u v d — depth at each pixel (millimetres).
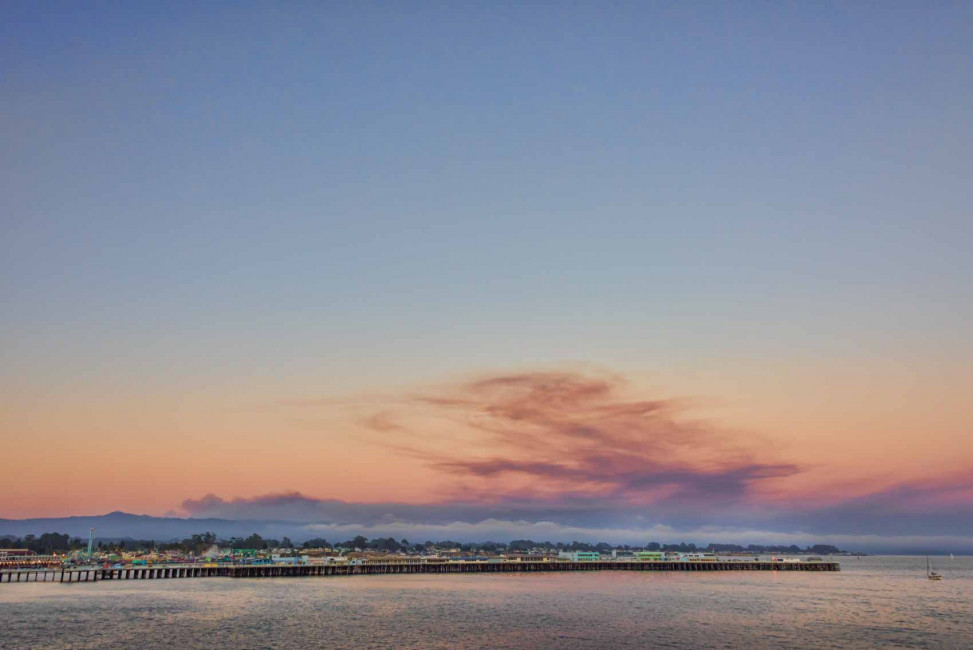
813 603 173750
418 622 130125
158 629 116500
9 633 110750
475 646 106250
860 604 171875
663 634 118312
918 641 113250
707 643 110062
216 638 108938
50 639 106000
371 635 114500
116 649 99312
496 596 186000
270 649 101375
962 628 127875
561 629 122938
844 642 111875
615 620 135500
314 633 115375
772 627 127375
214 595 174750
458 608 154375
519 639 112375
